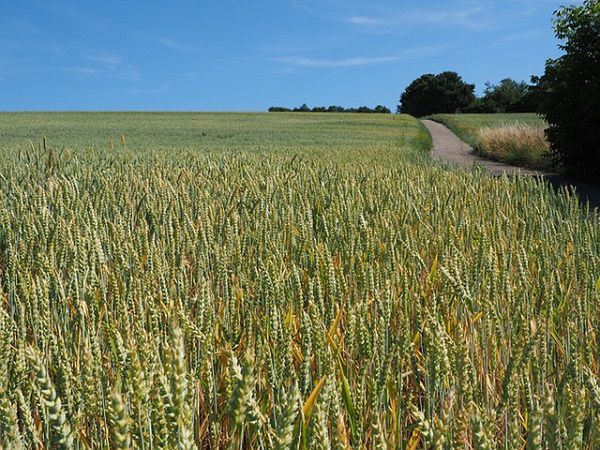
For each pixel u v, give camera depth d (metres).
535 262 3.85
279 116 78.00
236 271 3.15
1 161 11.09
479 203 5.79
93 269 2.63
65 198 4.92
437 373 1.82
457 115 86.88
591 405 1.74
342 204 4.79
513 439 1.36
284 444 1.12
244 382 1.21
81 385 1.59
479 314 2.41
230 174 8.24
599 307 2.92
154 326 2.17
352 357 2.19
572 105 19.36
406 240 3.61
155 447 1.27
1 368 1.65
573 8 19.11
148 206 4.92
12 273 2.88
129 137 39.00
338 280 2.64
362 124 63.44
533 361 2.07
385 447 1.23
